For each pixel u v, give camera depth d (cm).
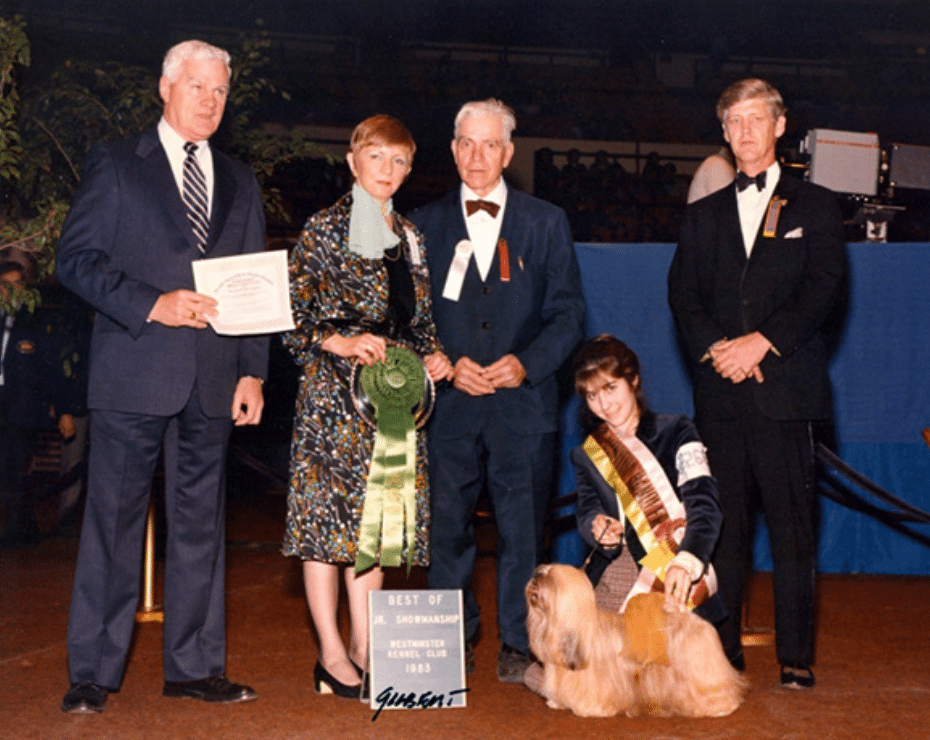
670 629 344
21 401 735
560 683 348
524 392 398
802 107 1703
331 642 370
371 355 357
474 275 400
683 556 350
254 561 640
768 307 391
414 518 360
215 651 369
